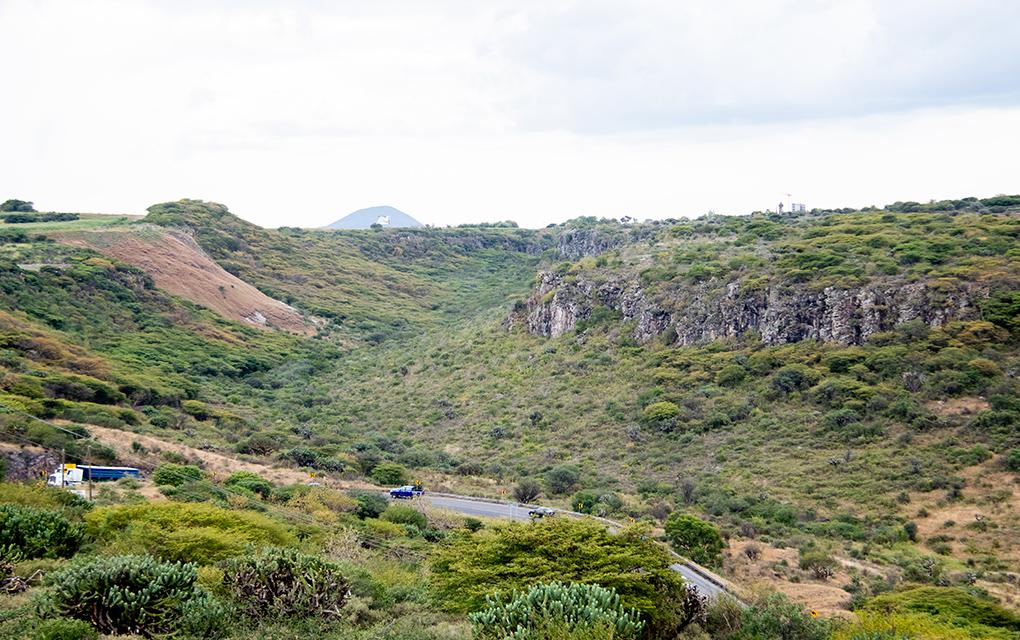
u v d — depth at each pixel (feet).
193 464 167.12
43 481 123.24
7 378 181.68
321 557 75.61
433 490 187.11
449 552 75.77
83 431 165.37
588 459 203.21
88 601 56.75
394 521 140.77
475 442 233.76
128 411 196.24
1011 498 142.41
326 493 152.76
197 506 95.96
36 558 76.33
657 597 65.41
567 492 183.93
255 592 64.69
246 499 135.13
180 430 203.72
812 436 183.93
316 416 269.23
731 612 71.05
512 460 214.07
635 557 68.39
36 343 221.46
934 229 269.03
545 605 54.29
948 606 91.97
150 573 60.85
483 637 53.78
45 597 56.39
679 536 129.90
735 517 154.10
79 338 258.16
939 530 137.90
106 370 224.53
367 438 238.48
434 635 61.67
